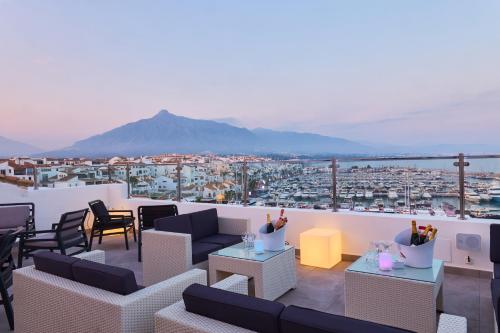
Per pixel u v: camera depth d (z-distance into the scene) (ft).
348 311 9.64
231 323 5.04
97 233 20.02
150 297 6.30
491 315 10.06
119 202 24.62
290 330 4.41
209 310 5.26
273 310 4.72
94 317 6.20
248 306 4.90
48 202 21.98
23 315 7.60
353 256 15.48
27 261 15.88
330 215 15.94
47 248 14.40
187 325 5.08
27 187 21.97
